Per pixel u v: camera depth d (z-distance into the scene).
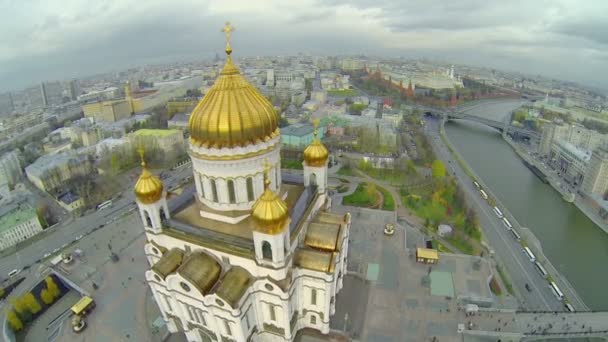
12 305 82.94
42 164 168.25
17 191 148.38
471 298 82.31
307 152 72.44
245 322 58.50
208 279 56.78
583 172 161.88
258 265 55.72
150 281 63.41
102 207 138.12
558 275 101.12
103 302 84.12
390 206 129.25
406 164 158.75
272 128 59.97
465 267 92.88
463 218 118.38
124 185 158.25
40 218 127.56
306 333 71.19
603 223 132.12
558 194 159.75
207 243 57.72
